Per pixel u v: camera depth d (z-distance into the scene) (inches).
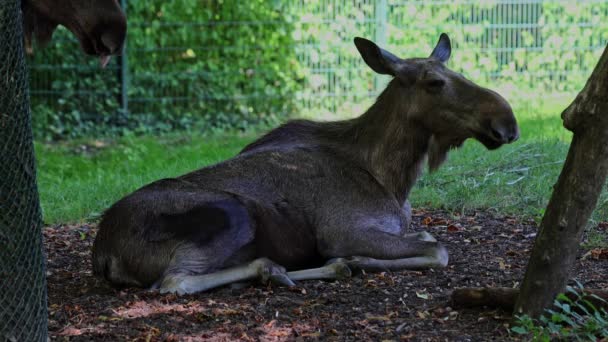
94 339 262.4
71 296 315.9
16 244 231.8
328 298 296.7
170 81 831.1
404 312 281.7
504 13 883.4
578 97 242.5
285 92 848.9
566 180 248.1
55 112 810.2
